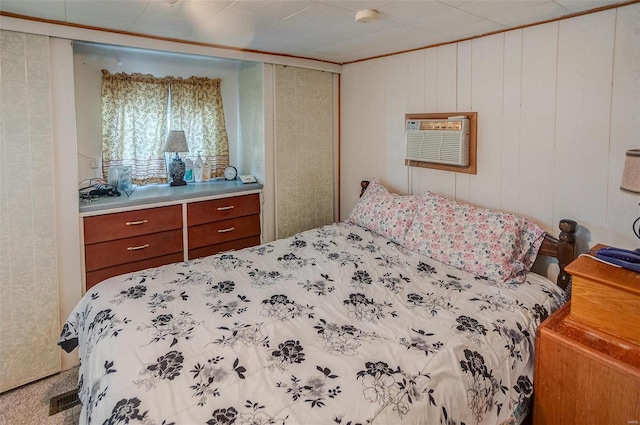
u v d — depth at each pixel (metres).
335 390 1.31
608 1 1.98
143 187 3.19
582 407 1.57
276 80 3.32
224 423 1.17
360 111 3.58
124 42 2.52
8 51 2.16
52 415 2.12
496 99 2.58
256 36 2.63
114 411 1.23
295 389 1.32
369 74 3.44
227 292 2.06
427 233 2.67
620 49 2.03
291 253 2.66
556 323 1.72
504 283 2.19
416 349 1.55
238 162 3.78
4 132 2.19
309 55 3.28
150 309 1.84
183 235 2.98
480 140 2.69
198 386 1.33
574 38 2.19
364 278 2.25
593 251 1.96
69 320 2.12
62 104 2.36
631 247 2.09
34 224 2.32
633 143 2.03
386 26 2.38
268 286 2.15
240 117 3.67
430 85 2.96
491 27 2.42
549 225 2.41
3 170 2.20
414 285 2.17
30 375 2.39
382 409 1.24
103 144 3.00
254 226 3.39
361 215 3.20
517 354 1.70
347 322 1.78
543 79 2.34
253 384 1.34
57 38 2.31
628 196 2.08
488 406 1.51
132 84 3.10
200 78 3.45
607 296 1.58
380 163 3.45
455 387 1.41
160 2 1.96
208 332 1.66
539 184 2.43
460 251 2.44
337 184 3.90
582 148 2.22
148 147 3.24
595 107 2.15
